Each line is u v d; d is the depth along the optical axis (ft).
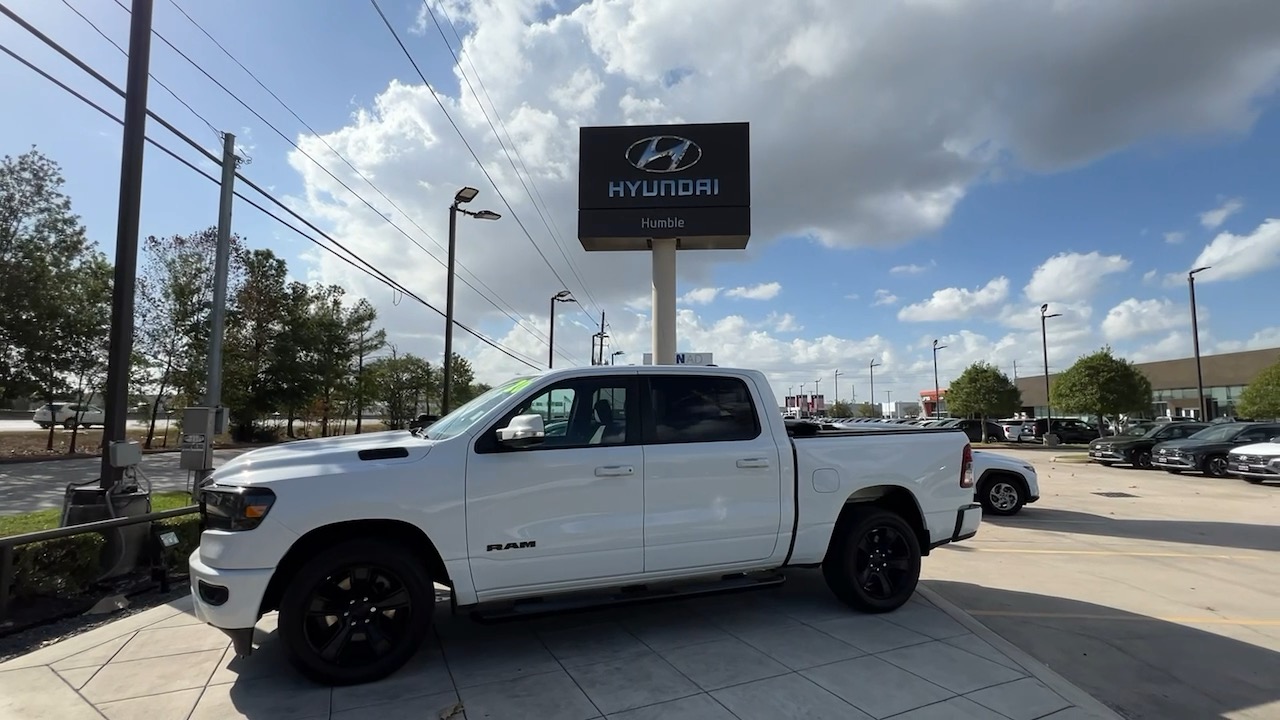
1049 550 28.45
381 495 13.38
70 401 86.07
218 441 113.50
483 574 14.07
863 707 12.41
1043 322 140.56
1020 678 13.76
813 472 17.28
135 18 25.03
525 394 15.25
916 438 19.08
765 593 19.90
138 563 21.15
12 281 76.64
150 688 13.20
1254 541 30.83
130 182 24.77
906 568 18.25
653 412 16.25
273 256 114.21
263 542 12.76
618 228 46.44
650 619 17.42
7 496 44.47
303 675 13.16
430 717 11.97
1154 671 15.21
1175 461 67.51
